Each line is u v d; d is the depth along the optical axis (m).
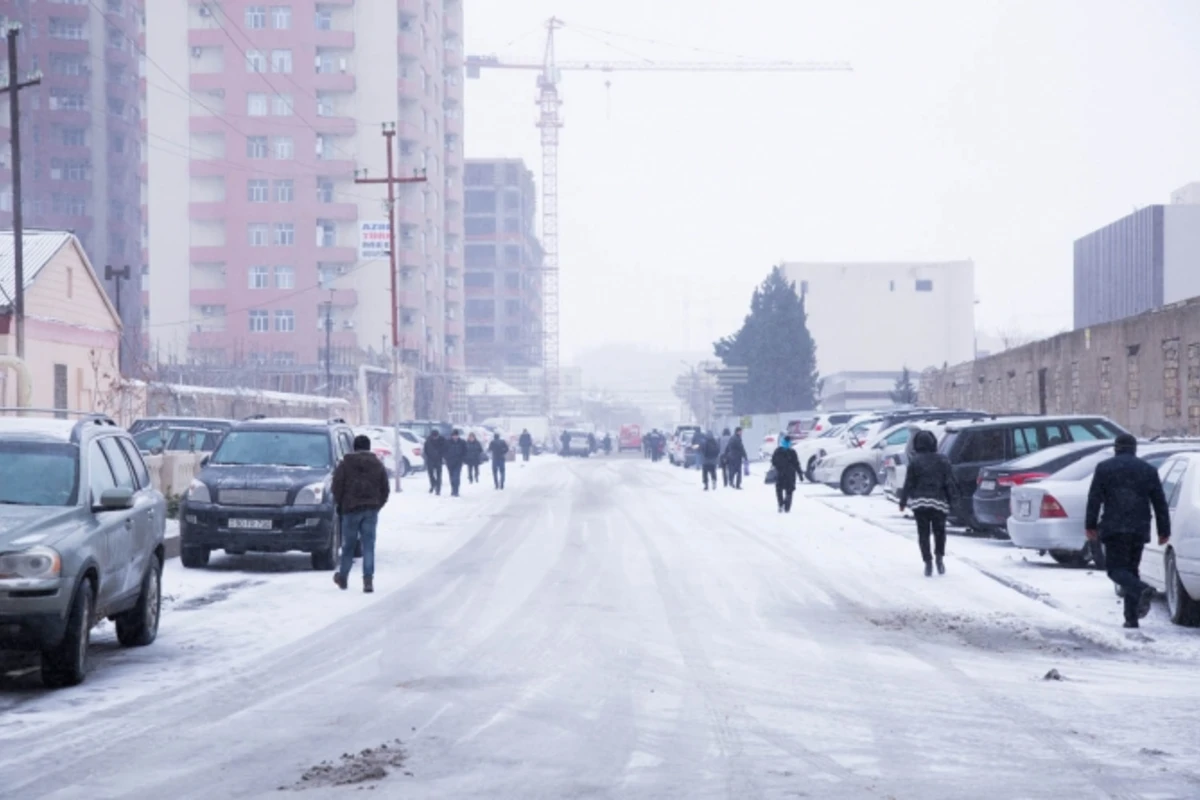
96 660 11.56
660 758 7.80
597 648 12.09
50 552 9.93
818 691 10.02
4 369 34.81
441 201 113.50
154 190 100.25
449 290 118.12
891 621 13.95
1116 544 13.38
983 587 16.98
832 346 152.38
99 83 118.56
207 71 99.81
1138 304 73.81
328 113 101.44
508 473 61.94
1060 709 9.34
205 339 98.44
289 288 100.06
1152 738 8.38
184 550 19.52
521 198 173.62
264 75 99.38
